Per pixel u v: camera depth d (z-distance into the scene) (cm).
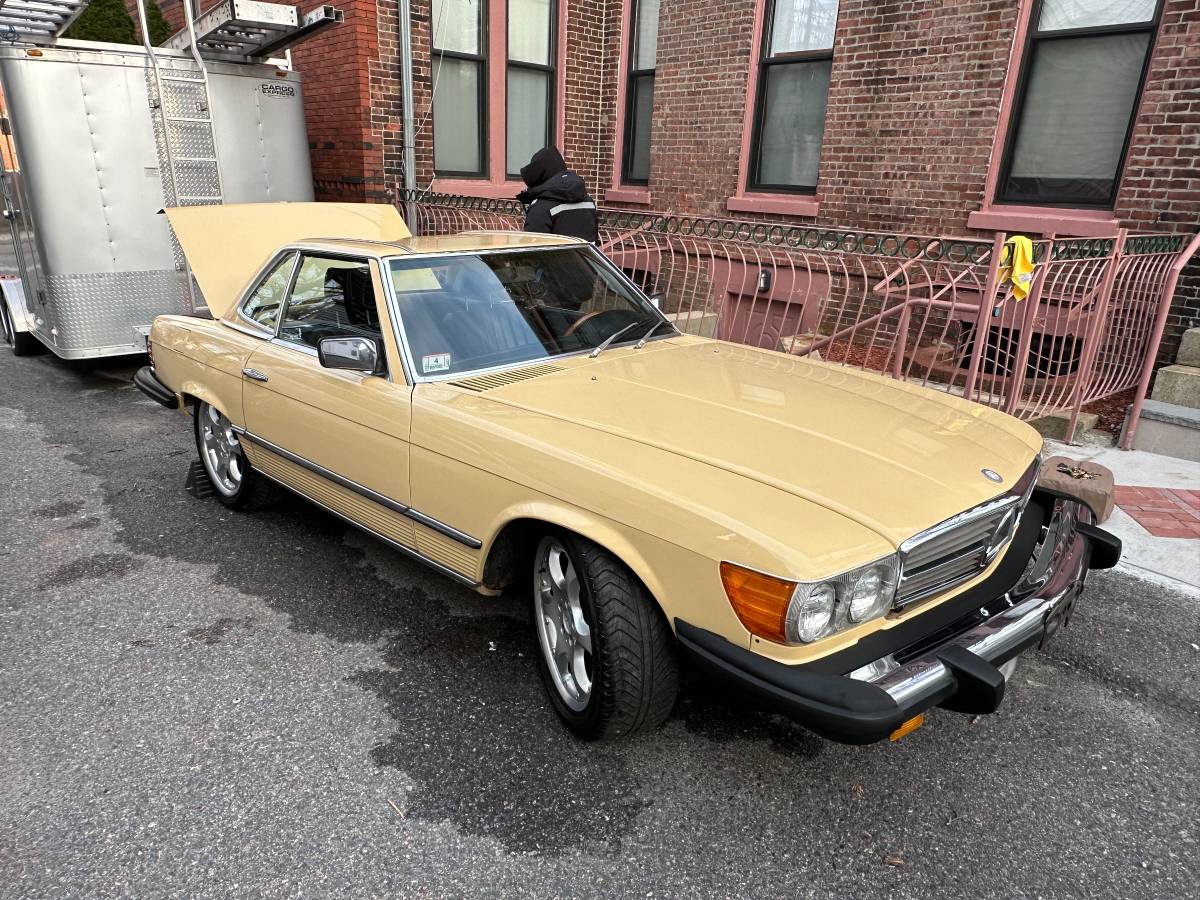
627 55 1066
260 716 309
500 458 295
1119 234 567
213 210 500
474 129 1068
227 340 445
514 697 323
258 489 470
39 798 267
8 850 246
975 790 279
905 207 802
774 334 716
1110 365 630
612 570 267
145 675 334
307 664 343
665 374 356
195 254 480
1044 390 580
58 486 533
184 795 269
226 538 460
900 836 259
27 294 818
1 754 287
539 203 687
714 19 923
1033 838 259
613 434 290
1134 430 594
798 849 253
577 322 394
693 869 244
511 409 313
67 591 400
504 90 1060
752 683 232
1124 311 614
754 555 229
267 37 756
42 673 334
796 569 222
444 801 268
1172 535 466
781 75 894
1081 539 310
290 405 396
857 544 233
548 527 289
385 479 350
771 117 913
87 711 311
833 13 837
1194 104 624
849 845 255
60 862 242
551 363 365
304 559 436
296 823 258
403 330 348
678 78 979
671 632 267
